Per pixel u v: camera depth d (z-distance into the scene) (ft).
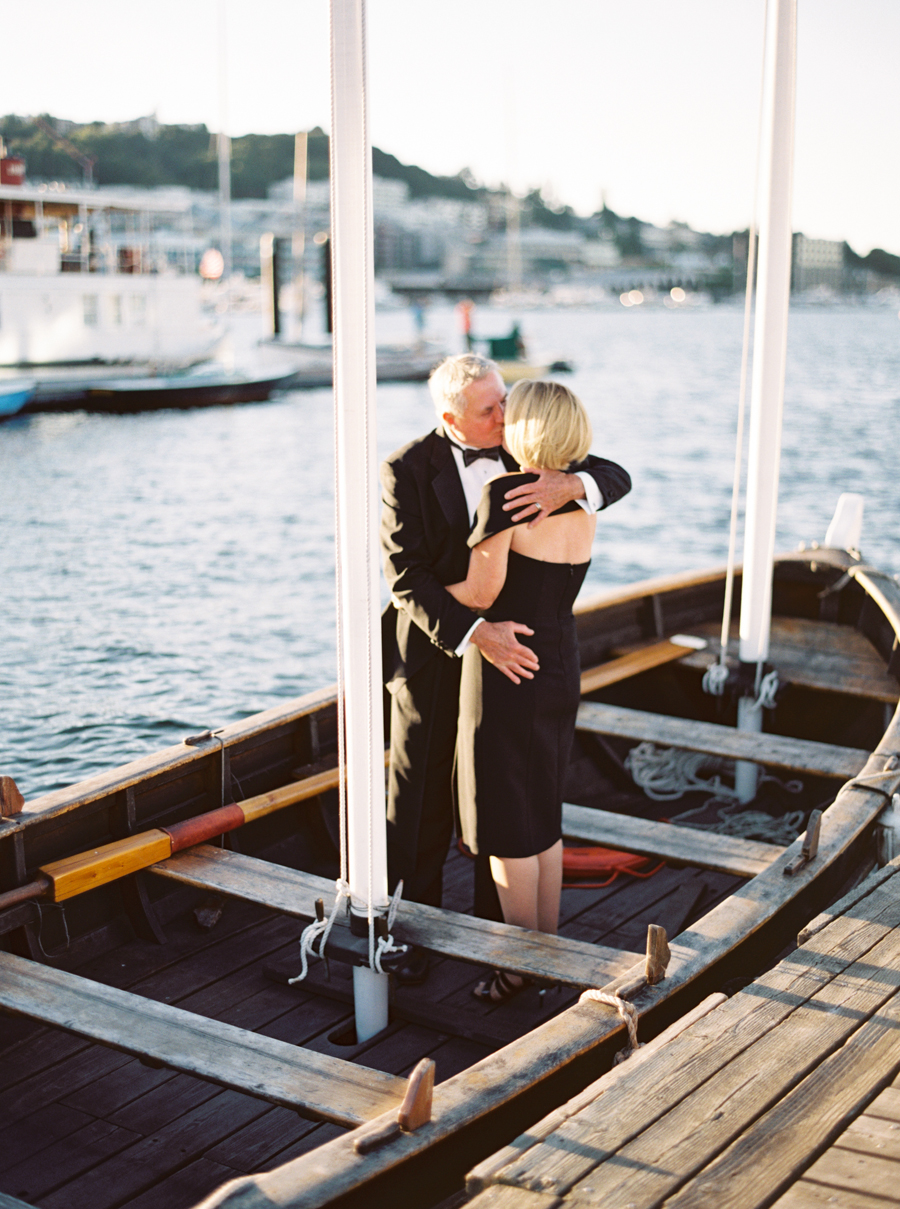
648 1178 6.00
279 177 586.04
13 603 37.06
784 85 13.67
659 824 11.44
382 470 9.25
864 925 8.68
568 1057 7.05
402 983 10.13
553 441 8.47
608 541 49.96
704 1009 7.61
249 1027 9.55
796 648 16.96
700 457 75.31
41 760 24.25
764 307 14.11
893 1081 6.86
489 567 8.66
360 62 7.43
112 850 10.18
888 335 281.74
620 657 16.56
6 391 79.51
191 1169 7.97
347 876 8.97
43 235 84.23
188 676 29.99
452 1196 6.74
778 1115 6.53
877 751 11.93
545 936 8.91
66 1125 8.43
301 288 135.54
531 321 345.31
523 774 9.08
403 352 116.67
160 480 62.28
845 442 81.35
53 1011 8.29
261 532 49.29
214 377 92.84
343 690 8.36
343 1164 6.00
